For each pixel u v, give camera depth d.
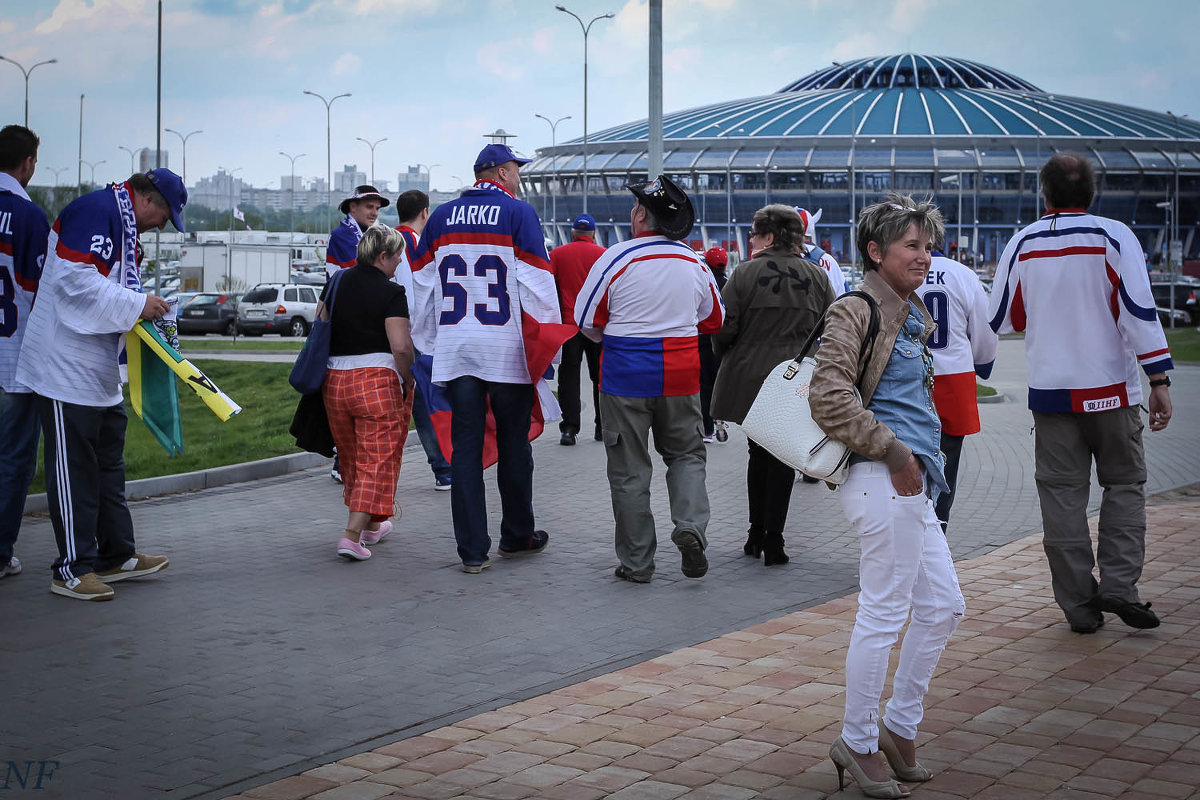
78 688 5.24
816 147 105.44
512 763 4.37
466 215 7.63
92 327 6.57
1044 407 6.07
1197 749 4.47
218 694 5.17
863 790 4.06
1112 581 5.99
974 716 4.85
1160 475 11.60
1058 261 6.00
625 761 4.39
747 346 7.82
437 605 6.71
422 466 11.81
